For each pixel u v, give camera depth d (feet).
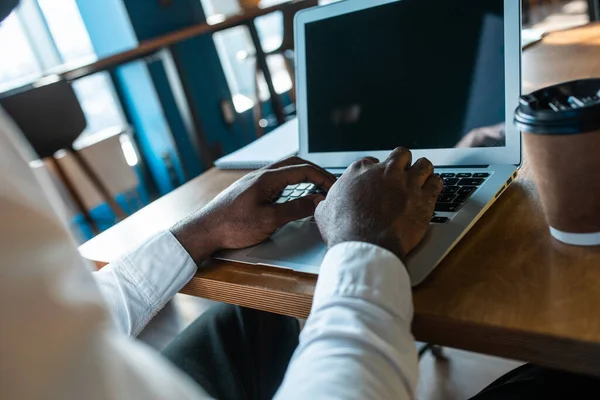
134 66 10.53
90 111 10.88
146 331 6.11
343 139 2.86
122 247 2.67
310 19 2.94
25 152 1.20
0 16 1.44
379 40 2.68
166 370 1.12
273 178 2.28
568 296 1.46
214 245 2.23
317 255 1.98
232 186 2.36
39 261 1.05
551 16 11.65
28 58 10.71
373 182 1.84
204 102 11.94
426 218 1.81
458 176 2.30
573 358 1.35
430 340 1.59
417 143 2.58
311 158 2.99
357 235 1.66
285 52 11.13
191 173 11.49
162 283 2.17
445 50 2.47
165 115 10.60
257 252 2.17
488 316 1.47
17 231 1.05
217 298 2.15
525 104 1.61
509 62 2.27
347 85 2.82
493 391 2.19
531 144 1.57
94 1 10.65
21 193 1.09
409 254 1.78
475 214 1.94
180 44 11.36
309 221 2.29
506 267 1.65
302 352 1.40
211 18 12.78
